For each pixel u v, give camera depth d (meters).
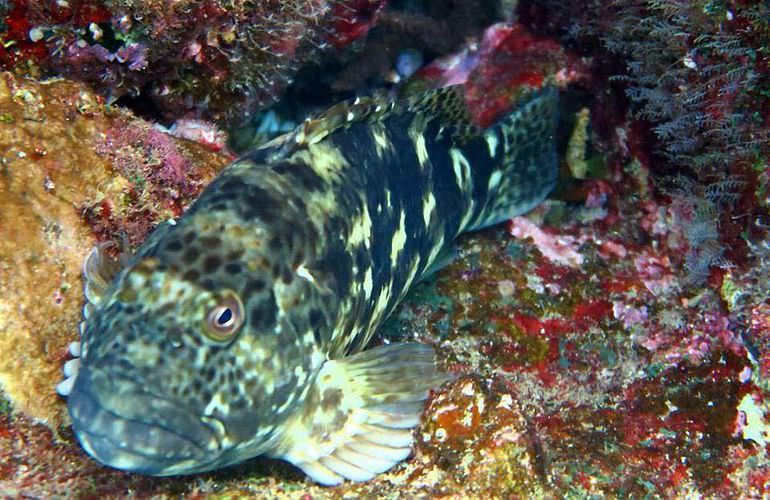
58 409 0.45
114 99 0.53
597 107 0.63
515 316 0.58
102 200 0.48
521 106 0.61
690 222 0.59
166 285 0.41
